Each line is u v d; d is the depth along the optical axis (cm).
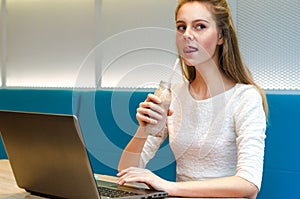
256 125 160
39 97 326
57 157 126
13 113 133
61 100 312
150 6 290
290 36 224
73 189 127
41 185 138
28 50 367
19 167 143
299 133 205
